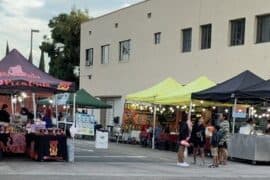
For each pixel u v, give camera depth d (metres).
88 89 44.00
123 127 32.69
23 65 18.14
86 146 27.38
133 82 37.22
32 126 18.78
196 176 15.72
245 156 20.42
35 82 17.64
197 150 21.09
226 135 19.38
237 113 25.91
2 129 18.50
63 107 36.47
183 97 24.78
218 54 28.80
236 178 15.73
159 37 34.53
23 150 18.98
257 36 26.53
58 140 18.03
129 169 16.73
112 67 40.28
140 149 26.62
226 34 28.33
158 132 27.52
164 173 16.06
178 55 32.19
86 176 14.63
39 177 14.09
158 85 28.41
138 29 36.91
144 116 31.88
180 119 30.31
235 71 27.53
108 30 41.16
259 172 17.45
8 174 14.33
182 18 32.03
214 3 29.34
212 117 27.12
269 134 21.17
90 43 44.00
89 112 42.41
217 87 22.61
